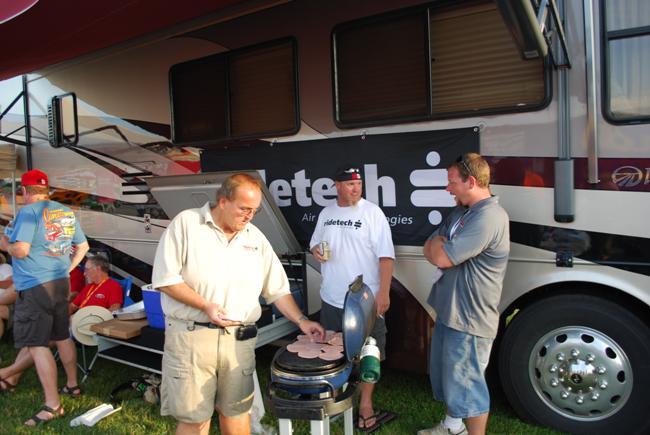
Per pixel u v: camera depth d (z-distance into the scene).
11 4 3.19
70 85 5.16
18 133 5.71
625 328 2.83
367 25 3.47
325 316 3.34
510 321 3.15
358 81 3.53
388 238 3.21
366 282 3.22
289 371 2.03
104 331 3.75
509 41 3.04
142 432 3.31
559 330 3.00
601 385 2.90
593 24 2.82
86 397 3.86
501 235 2.65
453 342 2.74
